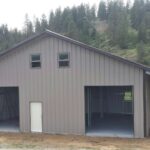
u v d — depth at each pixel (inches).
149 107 770.8
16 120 1002.7
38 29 4121.6
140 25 3644.2
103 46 3494.1
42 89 786.8
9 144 643.5
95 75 733.9
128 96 1119.6
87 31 3956.7
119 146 608.4
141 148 587.5
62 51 766.5
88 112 868.0
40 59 789.2
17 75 814.5
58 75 770.2
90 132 765.9
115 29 3722.9
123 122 924.6
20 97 811.4
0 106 1010.7
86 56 742.5
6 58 826.8
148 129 746.8
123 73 708.0
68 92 760.3
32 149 590.6
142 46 2918.3
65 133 760.3
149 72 728.3
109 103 1151.6
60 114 767.1
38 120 791.7
